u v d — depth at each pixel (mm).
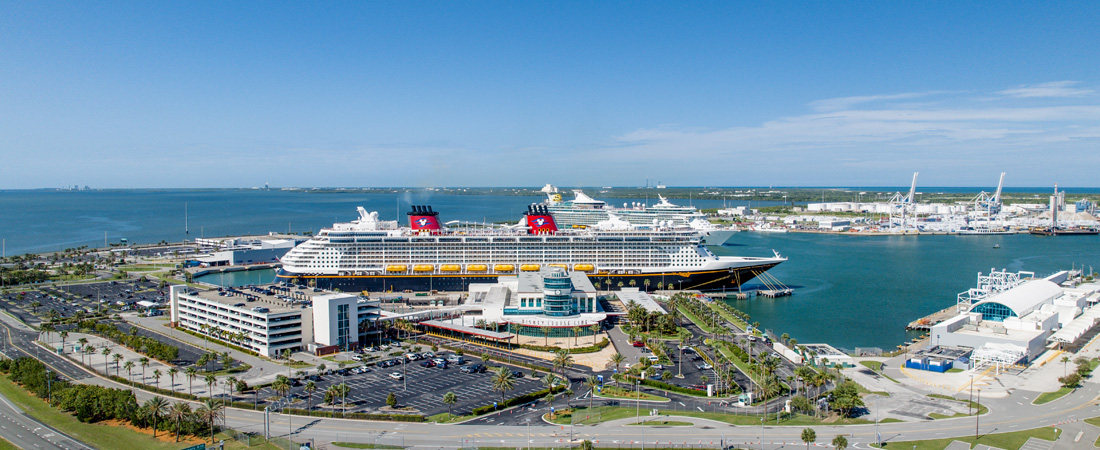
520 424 156375
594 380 177500
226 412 163750
